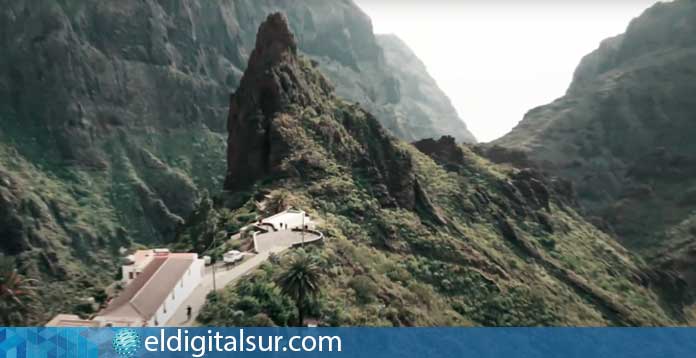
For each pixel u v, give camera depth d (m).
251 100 155.50
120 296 83.06
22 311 90.56
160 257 91.81
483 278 135.38
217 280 93.19
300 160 145.50
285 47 168.75
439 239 144.00
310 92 169.38
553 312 138.12
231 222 127.31
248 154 149.88
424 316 105.50
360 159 158.62
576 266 189.12
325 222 125.94
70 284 166.12
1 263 100.75
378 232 135.50
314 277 84.56
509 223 186.12
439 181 192.00
